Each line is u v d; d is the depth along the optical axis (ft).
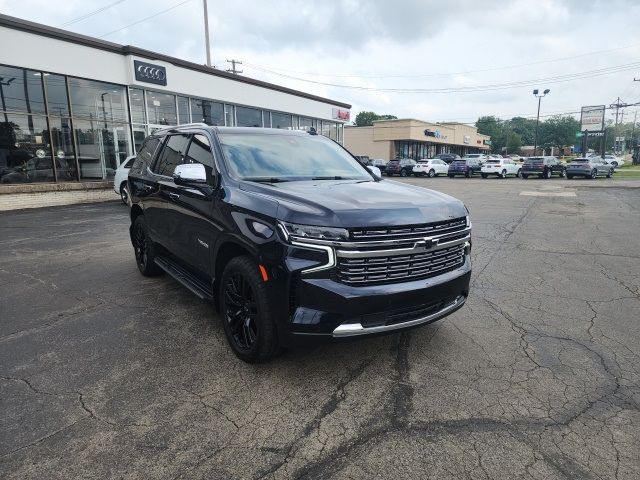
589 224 35.04
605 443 8.43
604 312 15.26
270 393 10.17
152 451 8.23
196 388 10.39
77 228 33.50
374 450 8.25
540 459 7.99
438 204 11.25
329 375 10.96
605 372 11.12
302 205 10.18
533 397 9.99
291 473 7.68
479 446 8.34
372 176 15.05
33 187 47.24
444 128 210.38
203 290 13.73
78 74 51.16
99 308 15.65
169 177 16.12
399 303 10.11
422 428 8.88
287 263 9.78
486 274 20.13
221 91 69.36
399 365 11.44
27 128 47.70
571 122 345.10
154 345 12.66
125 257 23.58
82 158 53.06
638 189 70.08
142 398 9.97
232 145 13.84
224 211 11.84
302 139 15.97
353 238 9.63
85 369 11.27
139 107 59.00
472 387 10.39
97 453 8.16
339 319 9.66
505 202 52.08
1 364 11.53
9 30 44.93
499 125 390.21
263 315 10.50
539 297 16.84
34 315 14.99
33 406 9.64
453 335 13.29
